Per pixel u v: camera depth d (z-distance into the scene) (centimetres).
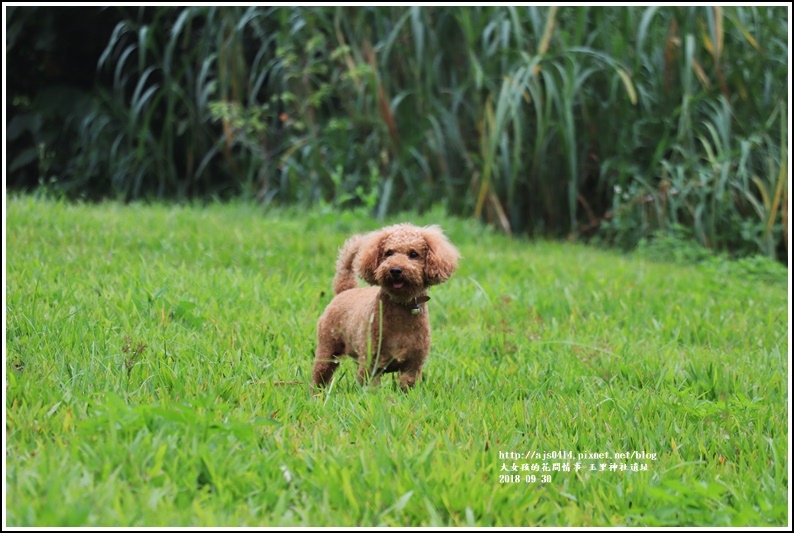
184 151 1794
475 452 488
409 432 529
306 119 1521
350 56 1530
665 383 684
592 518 445
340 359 666
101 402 545
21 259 898
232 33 1491
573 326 863
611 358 734
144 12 1753
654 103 1510
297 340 727
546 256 1251
